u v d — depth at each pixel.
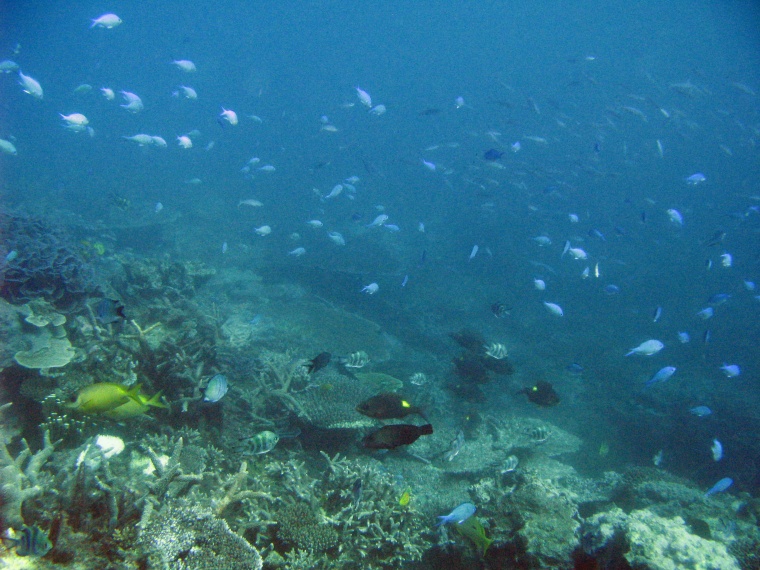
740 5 53.56
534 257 22.77
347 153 42.41
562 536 4.42
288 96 74.19
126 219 18.77
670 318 18.88
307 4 104.19
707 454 9.67
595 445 9.77
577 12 88.69
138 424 4.97
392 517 4.97
